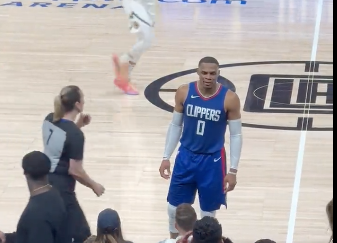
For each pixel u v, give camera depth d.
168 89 26.75
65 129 12.92
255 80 27.64
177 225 12.12
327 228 16.30
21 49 32.41
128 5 25.23
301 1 43.00
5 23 37.44
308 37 34.34
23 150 21.00
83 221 13.35
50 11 40.41
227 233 16.16
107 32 35.59
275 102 25.22
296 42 33.44
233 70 29.05
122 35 35.00
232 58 30.83
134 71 28.91
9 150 20.98
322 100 25.28
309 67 29.28
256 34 35.12
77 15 39.38
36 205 11.11
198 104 14.13
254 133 22.39
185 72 28.80
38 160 11.23
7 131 22.52
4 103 25.16
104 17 38.91
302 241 15.75
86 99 25.62
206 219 10.12
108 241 10.66
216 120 14.12
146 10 25.31
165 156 14.95
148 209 17.39
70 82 27.67
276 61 30.25
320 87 26.66
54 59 30.83
